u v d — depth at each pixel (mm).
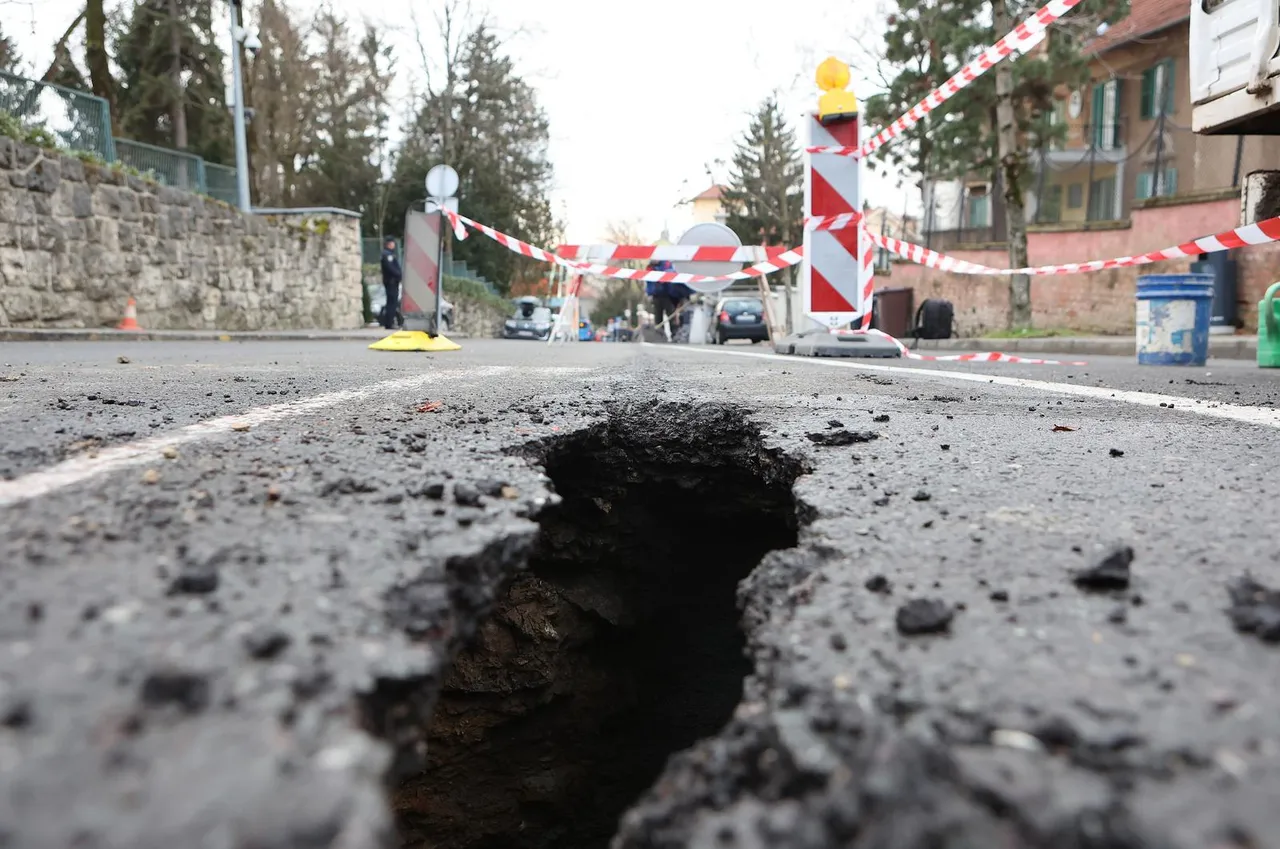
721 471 2918
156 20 27047
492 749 2857
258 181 32031
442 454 1975
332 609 1026
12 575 1091
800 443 2371
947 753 778
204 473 1690
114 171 12906
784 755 830
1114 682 926
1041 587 1201
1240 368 6188
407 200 38281
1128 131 23828
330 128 37469
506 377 4363
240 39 17000
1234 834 686
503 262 42812
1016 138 19016
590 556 2980
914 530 1476
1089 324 18859
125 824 642
